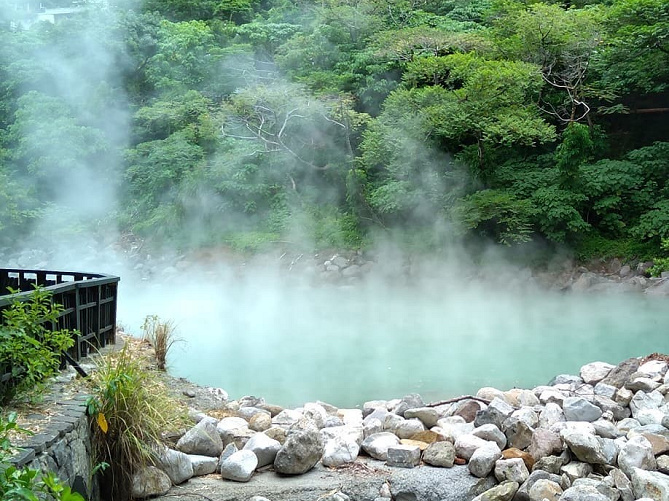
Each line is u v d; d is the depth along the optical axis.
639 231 14.35
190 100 21.03
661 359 6.60
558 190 15.33
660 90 16.45
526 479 4.07
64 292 5.01
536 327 10.25
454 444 4.64
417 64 16.30
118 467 3.91
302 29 23.64
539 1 18.95
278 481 4.18
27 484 2.30
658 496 3.88
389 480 4.20
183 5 27.09
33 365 3.91
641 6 15.12
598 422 4.89
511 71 15.09
